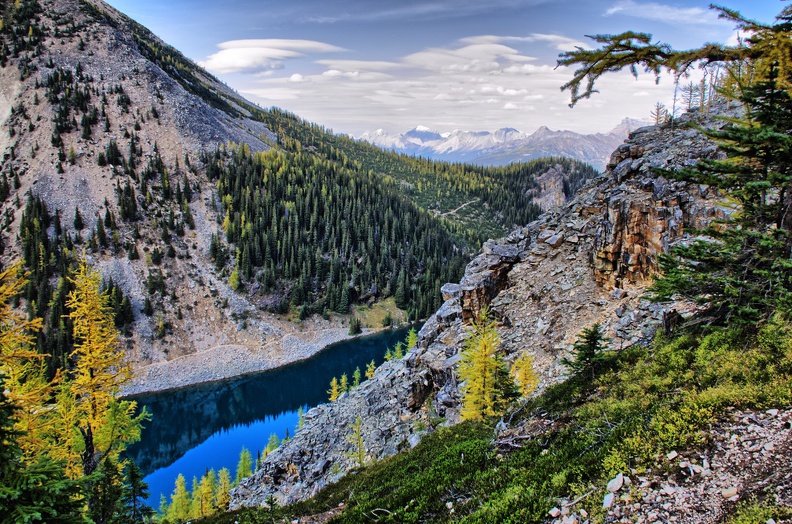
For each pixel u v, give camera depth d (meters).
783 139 12.11
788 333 12.74
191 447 90.00
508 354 36.78
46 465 11.02
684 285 15.40
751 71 12.27
